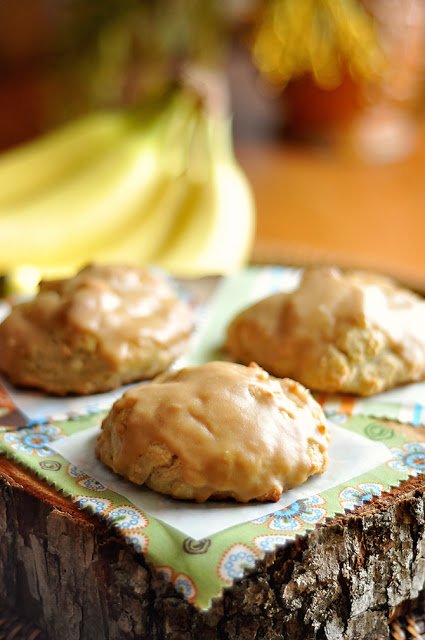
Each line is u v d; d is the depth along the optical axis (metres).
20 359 0.40
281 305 0.41
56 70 0.84
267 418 0.34
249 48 0.85
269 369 0.40
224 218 0.55
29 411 0.38
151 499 0.33
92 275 0.42
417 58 0.81
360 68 0.79
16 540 0.34
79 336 0.39
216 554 0.31
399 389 0.40
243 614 0.32
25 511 0.34
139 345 0.40
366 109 0.83
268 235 0.66
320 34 0.77
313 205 0.73
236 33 0.84
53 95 0.86
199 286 0.48
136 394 0.35
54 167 0.60
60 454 0.36
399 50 0.79
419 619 0.36
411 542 0.34
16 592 0.35
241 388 0.34
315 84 0.82
